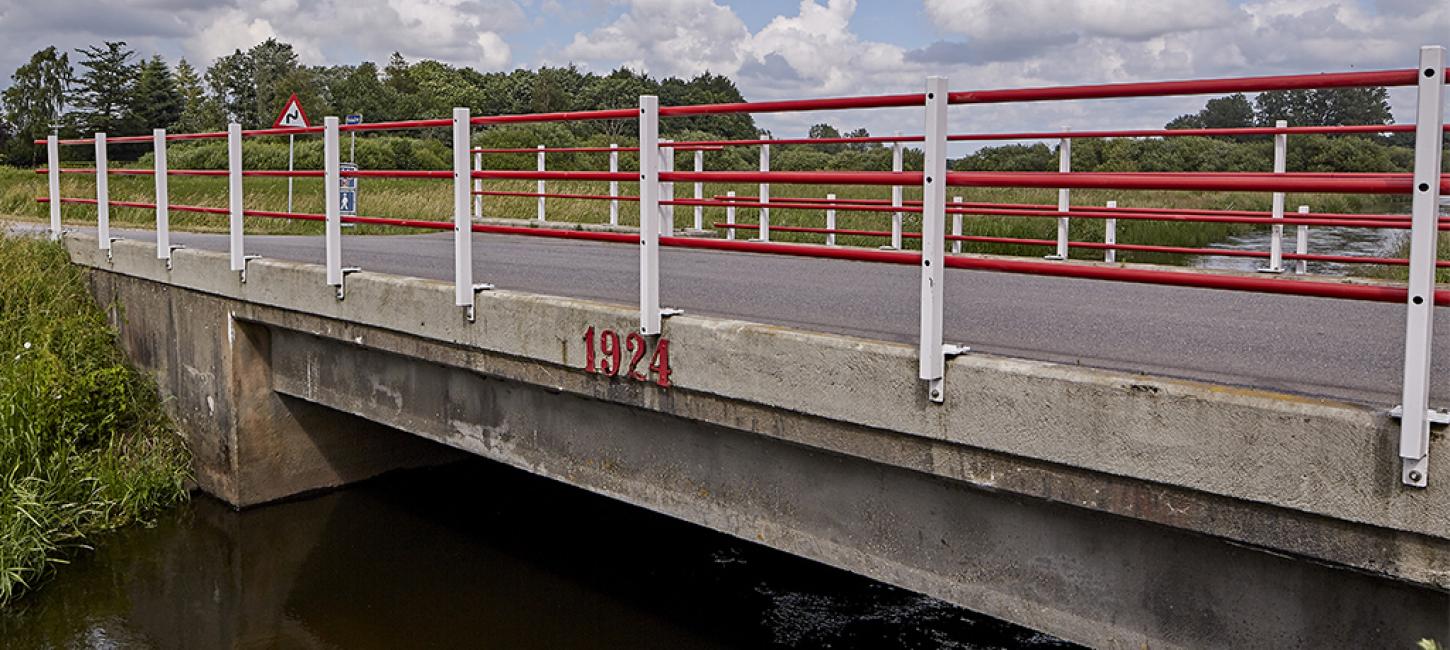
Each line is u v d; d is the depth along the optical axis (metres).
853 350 5.07
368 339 8.45
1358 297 3.66
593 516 11.06
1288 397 3.88
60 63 97.31
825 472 5.59
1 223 17.31
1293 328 6.20
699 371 5.79
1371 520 3.67
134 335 12.28
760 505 5.93
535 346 6.79
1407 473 3.56
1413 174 3.52
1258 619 4.17
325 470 11.45
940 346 4.71
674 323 5.89
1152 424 4.14
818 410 5.25
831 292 8.04
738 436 5.99
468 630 8.30
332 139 8.40
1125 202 27.20
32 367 11.16
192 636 8.29
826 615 8.55
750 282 8.85
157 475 10.98
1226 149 31.86
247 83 104.62
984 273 10.02
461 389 8.02
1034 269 4.45
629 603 8.78
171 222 21.20
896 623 8.41
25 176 31.19
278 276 9.44
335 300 8.67
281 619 8.56
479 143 58.34
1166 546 4.39
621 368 6.23
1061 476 4.47
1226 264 18.28
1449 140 17.25
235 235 9.93
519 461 7.53
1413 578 3.65
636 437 6.62
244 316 10.28
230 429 10.73
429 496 11.60
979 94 4.58
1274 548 3.95
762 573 9.50
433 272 9.50
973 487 4.91
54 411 10.86
